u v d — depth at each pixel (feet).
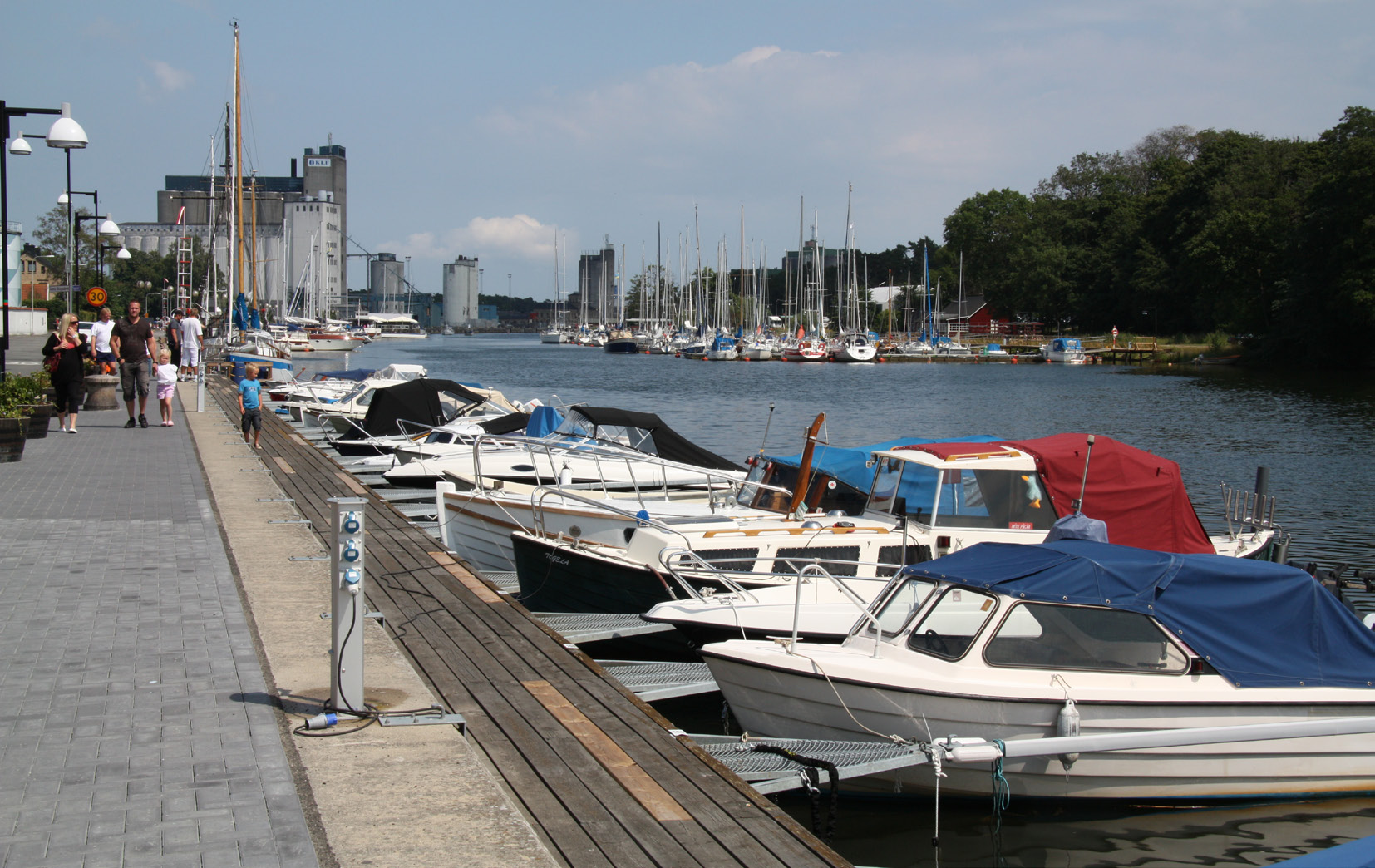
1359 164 227.61
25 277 313.32
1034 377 261.65
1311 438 122.42
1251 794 28.50
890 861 26.18
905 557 38.70
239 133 170.91
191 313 122.62
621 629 37.14
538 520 47.75
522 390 207.00
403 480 66.23
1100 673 27.35
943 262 486.79
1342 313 232.53
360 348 465.06
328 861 15.78
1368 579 44.11
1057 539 33.81
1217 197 311.88
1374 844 12.10
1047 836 27.40
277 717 21.45
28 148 72.64
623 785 20.38
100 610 28.66
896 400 187.32
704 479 58.80
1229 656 27.63
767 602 36.76
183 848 15.70
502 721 23.65
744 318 444.96
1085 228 397.19
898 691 27.35
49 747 19.38
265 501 49.29
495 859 16.25
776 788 24.07
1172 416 153.58
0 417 54.75
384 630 29.76
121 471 54.85
